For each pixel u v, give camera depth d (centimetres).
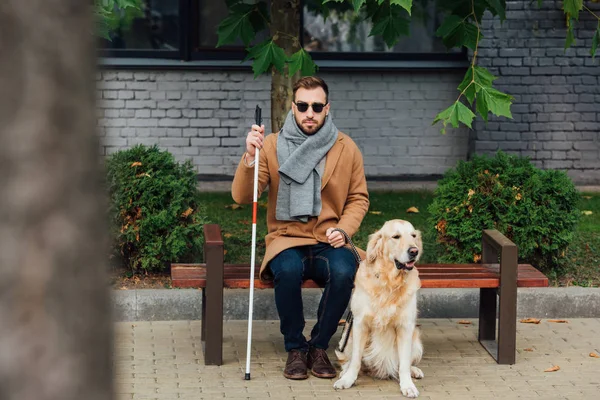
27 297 130
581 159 1049
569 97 1041
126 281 655
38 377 131
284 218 536
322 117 538
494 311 587
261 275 534
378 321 493
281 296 516
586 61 1038
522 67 1036
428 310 643
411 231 481
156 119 1038
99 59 138
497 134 1045
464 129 1066
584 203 931
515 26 1030
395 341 504
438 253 710
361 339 503
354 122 1059
